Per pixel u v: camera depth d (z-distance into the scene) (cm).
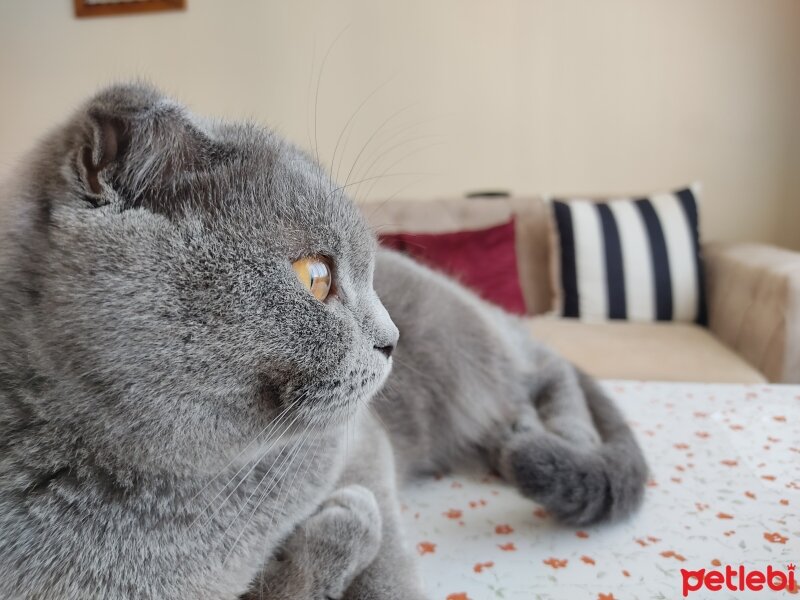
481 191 267
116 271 52
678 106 252
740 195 256
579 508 80
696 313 215
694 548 76
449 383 109
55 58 288
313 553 68
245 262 56
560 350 183
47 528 54
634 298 216
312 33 266
